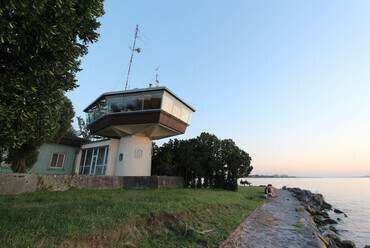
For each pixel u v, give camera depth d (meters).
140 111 16.19
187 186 20.80
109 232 5.22
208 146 21.83
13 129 4.96
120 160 18.25
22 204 7.31
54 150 21.38
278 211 13.76
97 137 25.73
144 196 10.33
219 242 6.61
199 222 7.97
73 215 5.88
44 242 4.23
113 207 7.12
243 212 11.52
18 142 5.57
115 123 16.89
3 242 4.00
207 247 6.19
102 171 18.97
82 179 12.82
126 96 16.91
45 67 5.02
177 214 7.68
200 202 10.02
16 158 13.12
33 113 5.29
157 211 7.27
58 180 11.63
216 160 21.39
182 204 9.02
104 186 13.86
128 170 17.70
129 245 5.30
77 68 6.06
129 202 8.12
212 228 7.81
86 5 5.45
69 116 16.47
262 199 18.59
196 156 21.59
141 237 5.89
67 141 22.38
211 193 14.62
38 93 5.26
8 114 4.59
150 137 19.25
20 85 4.61
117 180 14.77
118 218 6.14
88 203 7.50
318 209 24.02
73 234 4.69
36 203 7.57
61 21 4.79
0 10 3.62
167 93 16.55
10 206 6.86
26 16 4.04
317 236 8.74
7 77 4.50
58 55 5.21
